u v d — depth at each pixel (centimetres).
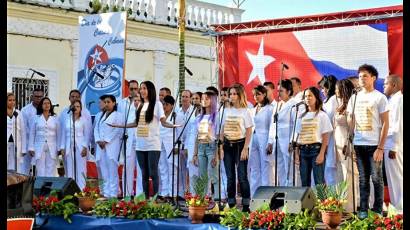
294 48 1180
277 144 897
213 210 736
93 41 1180
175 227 696
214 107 897
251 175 961
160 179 1041
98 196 807
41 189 805
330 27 1148
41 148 1065
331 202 654
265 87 962
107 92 1156
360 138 750
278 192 692
